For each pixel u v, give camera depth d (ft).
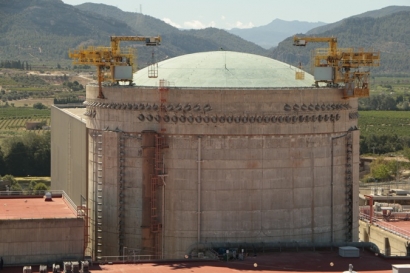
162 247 263.29
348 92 268.00
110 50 274.36
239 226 260.42
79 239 238.27
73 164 324.39
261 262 245.65
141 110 262.88
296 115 261.44
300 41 279.90
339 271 235.61
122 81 275.80
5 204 269.64
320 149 267.18
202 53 293.64
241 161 259.19
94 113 276.82
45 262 236.02
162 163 261.65
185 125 258.98
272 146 260.42
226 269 236.63
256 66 277.03
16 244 234.79
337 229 272.92
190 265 241.14
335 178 271.28
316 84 273.54
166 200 262.26
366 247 263.29
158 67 281.33
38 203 272.31
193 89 258.37
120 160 266.98
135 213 266.77
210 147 258.78
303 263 245.04
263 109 258.78
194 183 260.01
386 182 603.26
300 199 264.72
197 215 260.21
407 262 247.29
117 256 258.57
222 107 257.96
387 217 336.29
